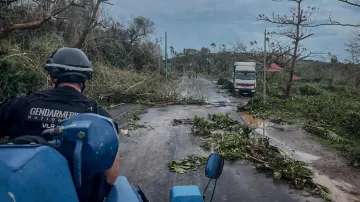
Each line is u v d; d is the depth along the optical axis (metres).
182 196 2.65
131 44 34.53
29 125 2.07
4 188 1.26
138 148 10.56
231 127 14.00
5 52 12.43
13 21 15.66
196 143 11.36
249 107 20.62
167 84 29.91
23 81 12.22
